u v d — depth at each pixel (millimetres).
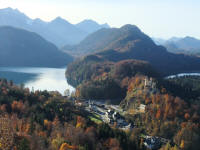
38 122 157625
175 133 187375
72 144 126625
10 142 110062
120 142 144750
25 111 179625
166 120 198750
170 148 163375
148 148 159875
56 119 163000
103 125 159125
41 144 119125
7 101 191125
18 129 133750
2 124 126438
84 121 167625
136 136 168000
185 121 197375
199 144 177625
